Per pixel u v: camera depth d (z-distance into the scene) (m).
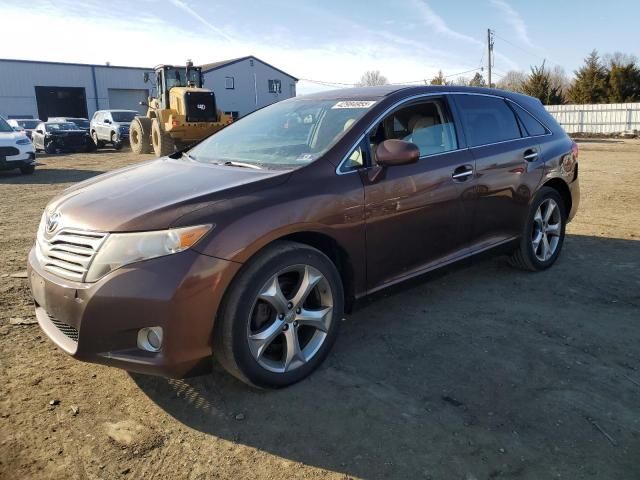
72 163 17.77
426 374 3.12
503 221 4.35
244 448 2.49
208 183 2.98
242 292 2.68
